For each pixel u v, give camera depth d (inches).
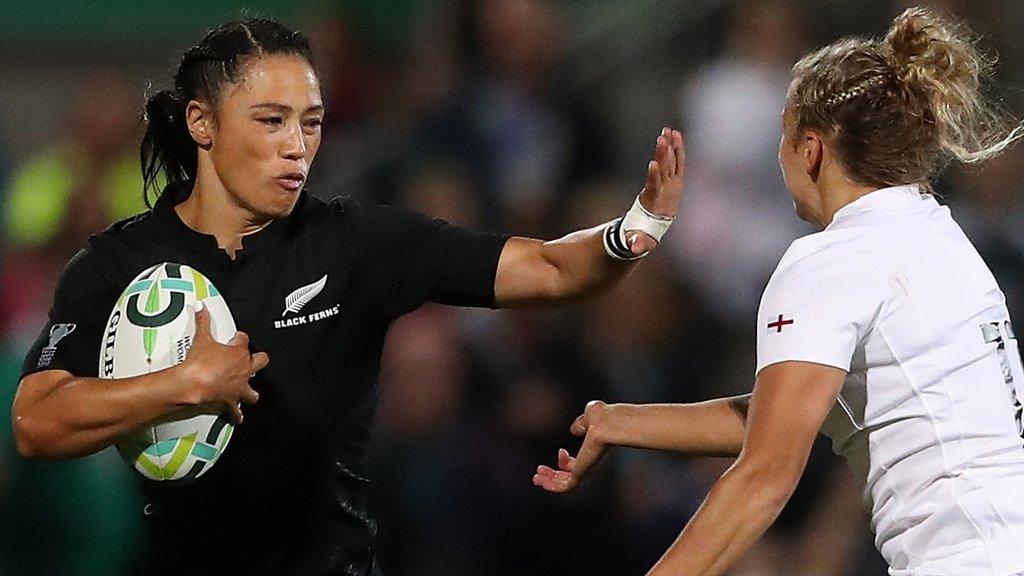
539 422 883.4
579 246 509.7
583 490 860.0
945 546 466.9
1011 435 476.4
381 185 1050.1
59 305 506.3
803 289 465.7
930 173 506.3
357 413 526.6
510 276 519.2
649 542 853.8
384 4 1279.5
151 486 512.7
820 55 500.4
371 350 526.9
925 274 472.7
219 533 520.4
